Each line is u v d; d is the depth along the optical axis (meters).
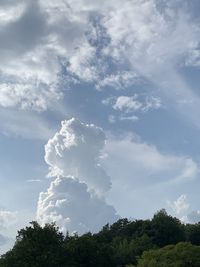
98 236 151.88
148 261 94.94
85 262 111.06
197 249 97.19
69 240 116.81
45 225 110.88
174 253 96.44
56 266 101.00
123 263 123.81
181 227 159.12
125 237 151.88
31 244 104.69
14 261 101.12
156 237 151.75
